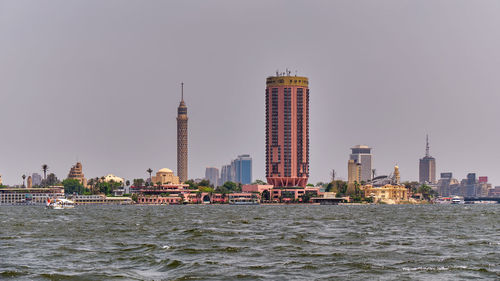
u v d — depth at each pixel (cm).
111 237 17512
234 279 10462
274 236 17662
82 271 11188
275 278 10531
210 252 13662
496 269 11306
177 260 12144
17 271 11088
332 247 14700
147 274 10938
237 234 18450
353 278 10519
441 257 12781
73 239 16875
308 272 11038
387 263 11975
